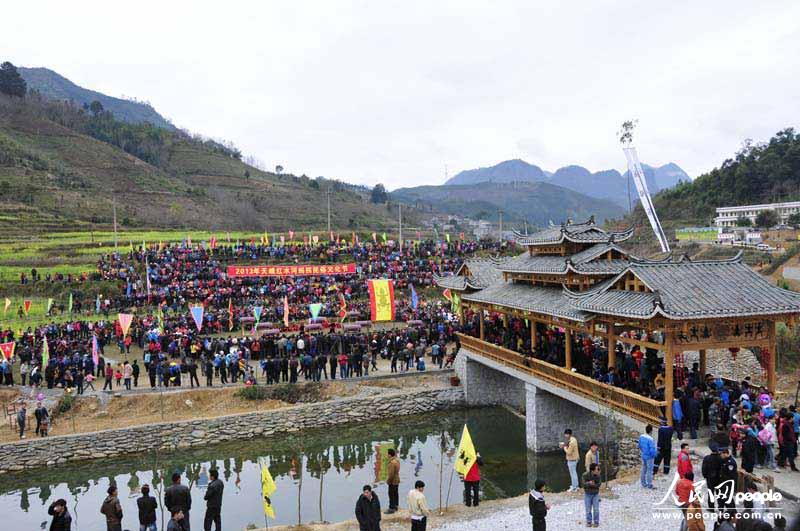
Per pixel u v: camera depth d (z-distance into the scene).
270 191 194.75
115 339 55.59
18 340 50.84
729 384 29.83
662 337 27.45
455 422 44.03
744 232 93.31
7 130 171.00
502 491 30.61
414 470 34.31
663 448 24.14
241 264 83.19
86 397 40.72
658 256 87.62
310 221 168.62
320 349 48.38
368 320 62.69
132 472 35.75
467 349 46.94
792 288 58.47
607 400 28.81
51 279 73.62
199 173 198.88
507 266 43.25
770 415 23.58
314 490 31.89
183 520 20.38
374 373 48.62
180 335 49.25
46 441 36.12
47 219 116.12
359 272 79.25
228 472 35.31
